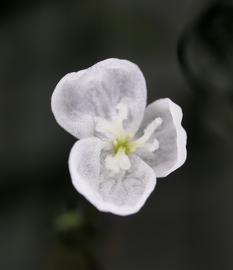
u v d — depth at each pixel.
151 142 0.10
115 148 0.10
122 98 0.10
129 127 0.10
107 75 0.10
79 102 0.10
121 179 0.10
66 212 0.12
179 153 0.09
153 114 0.10
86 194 0.09
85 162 0.10
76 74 0.10
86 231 0.12
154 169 0.10
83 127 0.10
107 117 0.10
